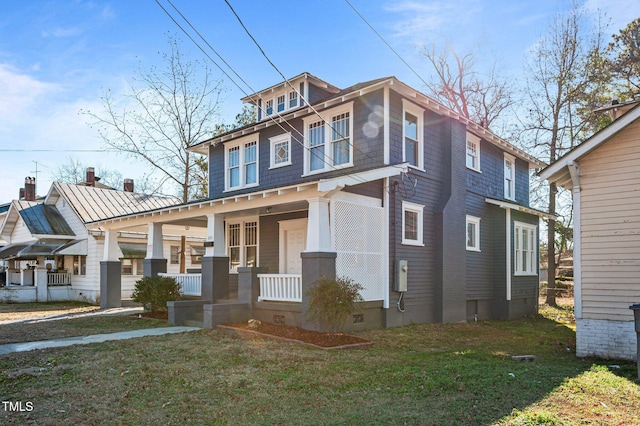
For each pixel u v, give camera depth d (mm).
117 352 8664
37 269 23141
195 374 7078
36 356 8328
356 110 13414
